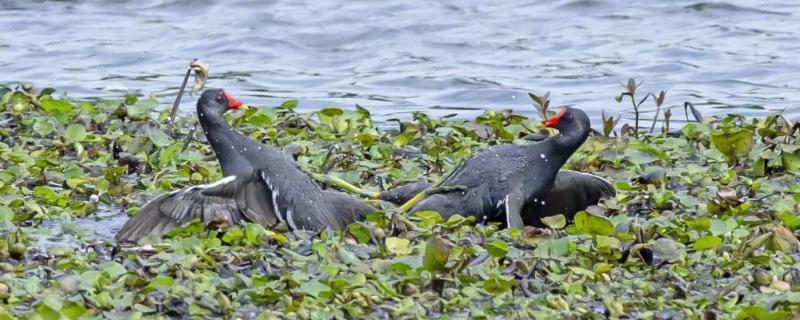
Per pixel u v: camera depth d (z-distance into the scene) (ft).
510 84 82.74
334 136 59.72
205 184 46.24
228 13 101.96
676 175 52.26
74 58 89.56
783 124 61.41
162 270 39.37
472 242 43.01
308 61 90.48
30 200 47.24
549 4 103.65
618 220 45.37
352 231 43.37
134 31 97.30
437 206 47.29
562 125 47.98
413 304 37.04
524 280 39.29
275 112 63.72
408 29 96.84
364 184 52.01
